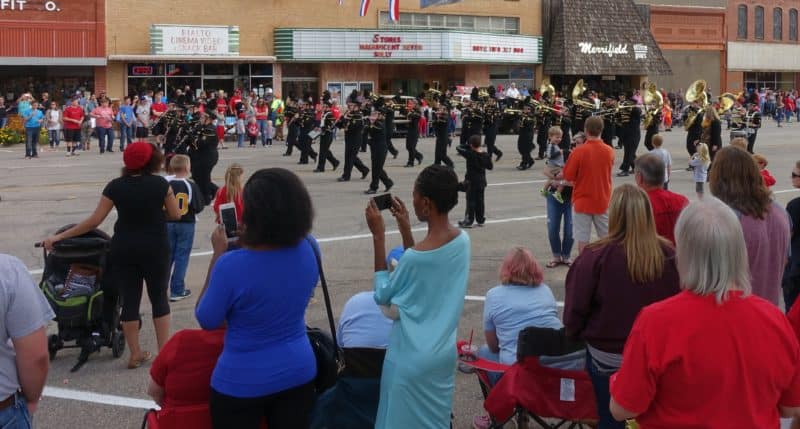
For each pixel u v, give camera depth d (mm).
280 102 34500
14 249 12414
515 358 5930
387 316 4629
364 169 20719
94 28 34906
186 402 4418
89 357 7918
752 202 5453
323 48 39344
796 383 3334
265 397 4086
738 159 5512
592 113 27203
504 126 38031
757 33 58562
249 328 4078
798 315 4250
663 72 50062
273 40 38875
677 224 3396
